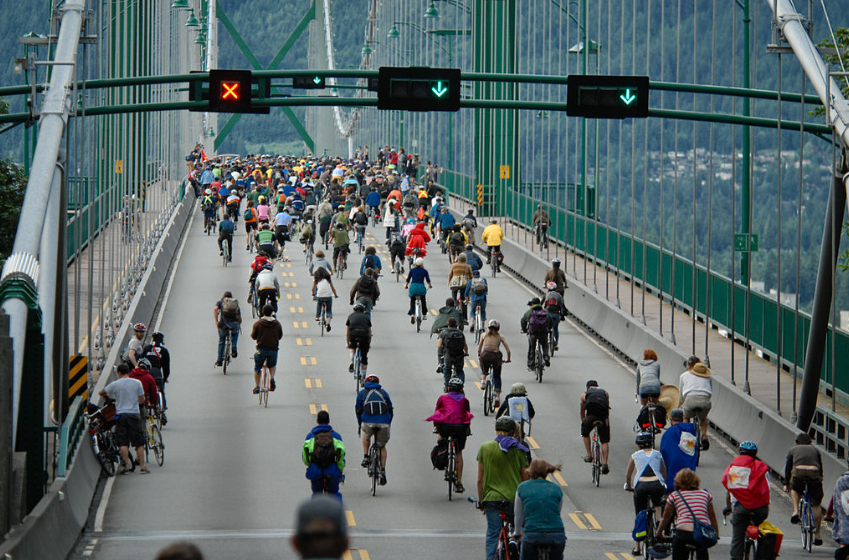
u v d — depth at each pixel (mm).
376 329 115562
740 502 50906
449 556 55625
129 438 71438
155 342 83438
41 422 54438
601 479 72312
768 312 99875
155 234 159250
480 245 171125
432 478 71438
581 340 115062
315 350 106375
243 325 117312
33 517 49688
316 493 55812
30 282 54594
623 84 74438
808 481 59625
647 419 72938
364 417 67500
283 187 191750
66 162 72250
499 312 125500
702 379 75250
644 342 105812
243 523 61938
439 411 66875
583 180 158000
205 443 78375
